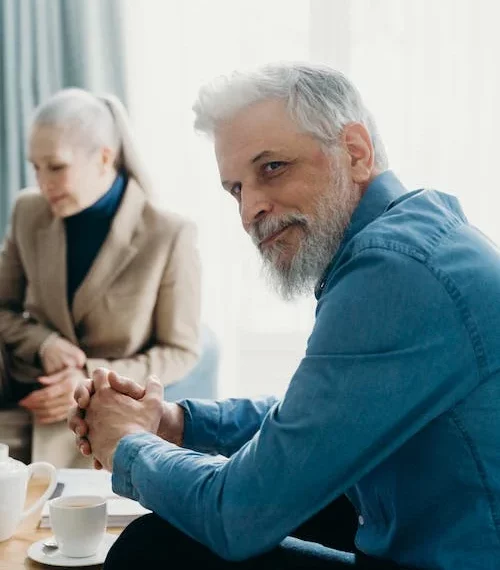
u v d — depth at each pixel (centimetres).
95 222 273
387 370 110
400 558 117
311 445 111
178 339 271
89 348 272
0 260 289
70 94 271
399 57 350
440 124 349
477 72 348
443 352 109
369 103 351
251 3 350
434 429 113
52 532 142
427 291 110
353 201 128
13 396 275
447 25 348
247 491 112
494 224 351
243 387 357
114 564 119
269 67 126
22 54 341
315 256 125
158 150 354
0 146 344
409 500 115
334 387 111
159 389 144
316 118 123
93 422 141
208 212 355
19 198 288
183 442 153
